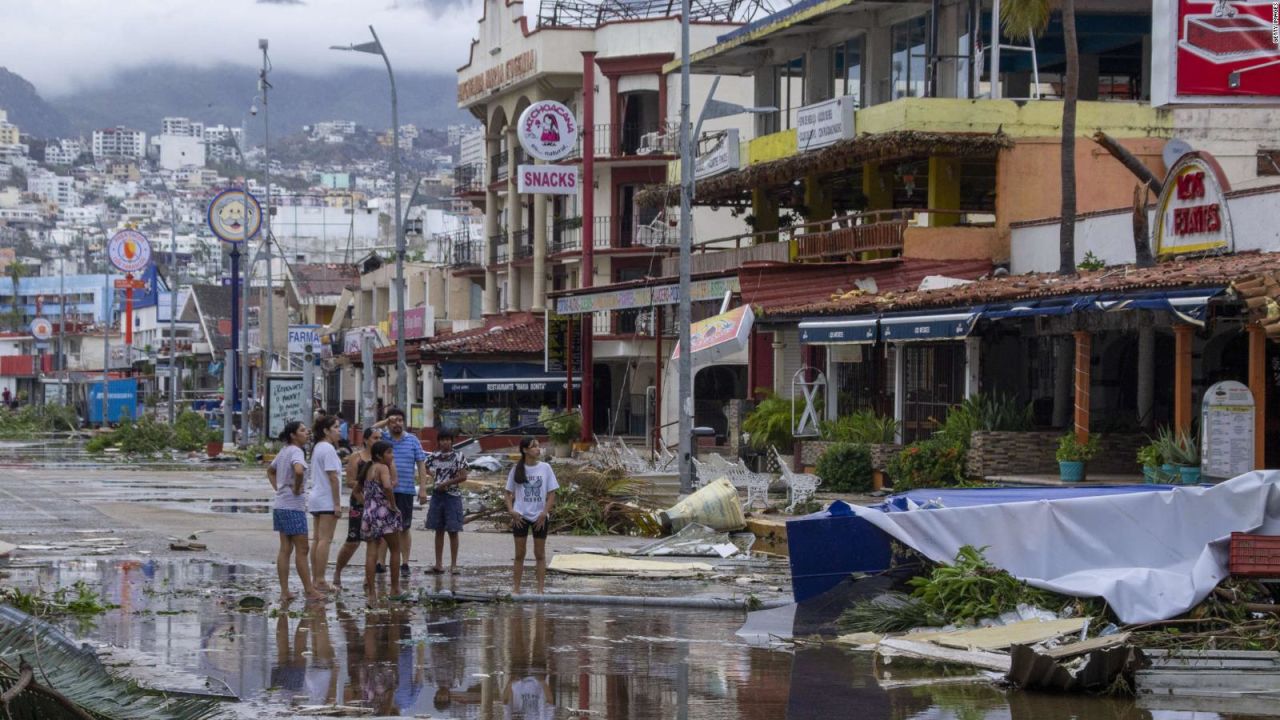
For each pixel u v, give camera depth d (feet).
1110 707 37.22
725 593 57.93
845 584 52.49
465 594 56.90
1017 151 108.47
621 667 42.39
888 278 108.99
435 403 194.49
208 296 372.99
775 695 38.50
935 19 112.57
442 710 36.40
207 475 143.33
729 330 101.09
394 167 148.56
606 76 187.93
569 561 67.82
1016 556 50.16
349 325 284.00
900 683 40.09
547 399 197.16
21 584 58.54
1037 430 89.15
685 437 95.61
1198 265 73.67
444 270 242.37
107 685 25.68
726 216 180.86
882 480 97.40
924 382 102.01
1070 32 92.73
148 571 63.77
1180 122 110.11
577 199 197.88
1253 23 80.28
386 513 57.47
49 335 410.93
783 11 129.59
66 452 198.39
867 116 114.01
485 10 216.13
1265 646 42.96
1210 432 67.97
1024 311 78.43
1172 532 49.88
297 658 43.29
